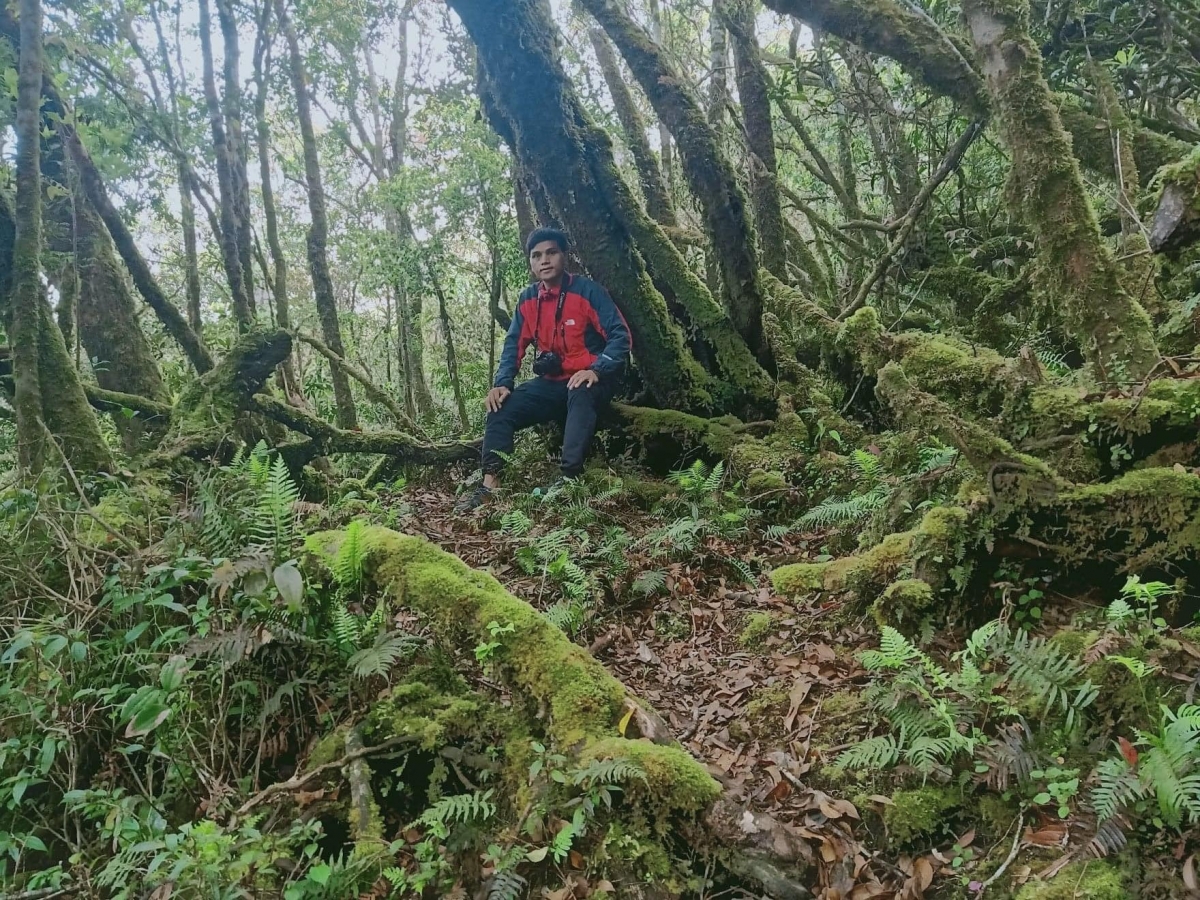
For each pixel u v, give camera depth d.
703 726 2.83
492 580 2.92
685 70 9.96
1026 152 3.88
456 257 12.50
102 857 2.34
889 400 3.42
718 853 2.06
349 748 2.50
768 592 3.80
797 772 2.45
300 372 10.53
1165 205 3.01
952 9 5.99
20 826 2.51
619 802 2.21
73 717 2.65
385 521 4.84
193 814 2.51
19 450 4.36
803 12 5.82
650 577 3.88
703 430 5.94
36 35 4.49
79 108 6.51
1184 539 2.60
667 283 6.34
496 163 10.35
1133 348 3.60
